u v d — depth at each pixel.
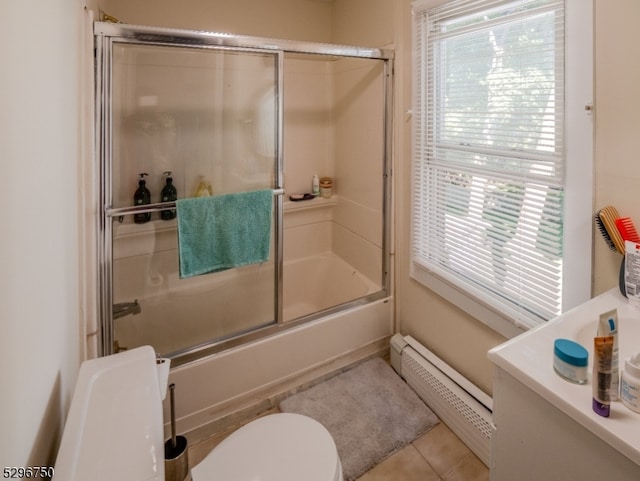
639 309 0.97
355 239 2.53
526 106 1.33
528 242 1.39
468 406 1.59
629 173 1.05
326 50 1.85
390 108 2.09
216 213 1.74
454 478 1.48
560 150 1.24
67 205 1.10
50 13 0.89
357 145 2.43
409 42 1.91
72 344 1.16
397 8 1.96
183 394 1.63
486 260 1.59
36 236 0.76
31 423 0.72
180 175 1.87
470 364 1.75
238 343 1.77
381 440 1.64
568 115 1.18
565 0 1.15
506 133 1.43
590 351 0.89
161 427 0.79
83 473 0.67
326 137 2.74
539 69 1.28
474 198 1.62
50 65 0.89
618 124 1.06
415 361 1.92
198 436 1.69
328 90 2.68
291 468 1.03
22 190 0.68
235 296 1.96
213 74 1.84
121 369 0.98
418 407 1.83
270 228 1.89
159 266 1.83
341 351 2.09
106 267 1.51
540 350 0.85
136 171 1.75
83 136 1.33
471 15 1.52
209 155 1.92
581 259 1.20
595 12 1.07
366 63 2.25
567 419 0.73
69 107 1.13
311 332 1.96
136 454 0.72
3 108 0.58
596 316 0.96
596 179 1.13
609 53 1.06
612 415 0.67
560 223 1.27
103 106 1.42
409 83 1.94
